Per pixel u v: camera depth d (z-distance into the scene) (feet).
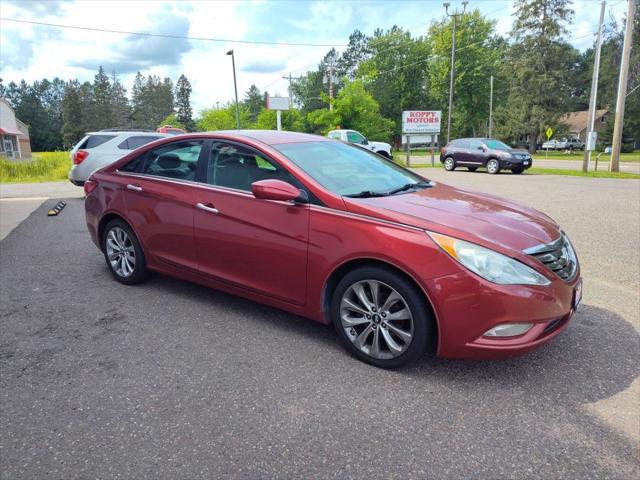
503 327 8.69
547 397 8.82
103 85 297.53
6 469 6.98
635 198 35.22
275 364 10.12
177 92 356.38
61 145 319.88
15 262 18.22
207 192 12.40
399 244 9.14
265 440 7.64
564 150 182.09
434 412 8.38
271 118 137.18
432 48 202.39
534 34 152.15
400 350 9.53
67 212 30.42
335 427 7.97
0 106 155.22
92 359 10.39
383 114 221.87
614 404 8.57
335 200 10.21
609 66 164.76
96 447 7.49
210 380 9.48
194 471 6.95
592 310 13.01
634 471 6.89
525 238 9.36
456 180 53.06
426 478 6.80
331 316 10.73
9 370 9.92
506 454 7.29
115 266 15.49
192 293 14.55
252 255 11.48
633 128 162.91
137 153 14.65
